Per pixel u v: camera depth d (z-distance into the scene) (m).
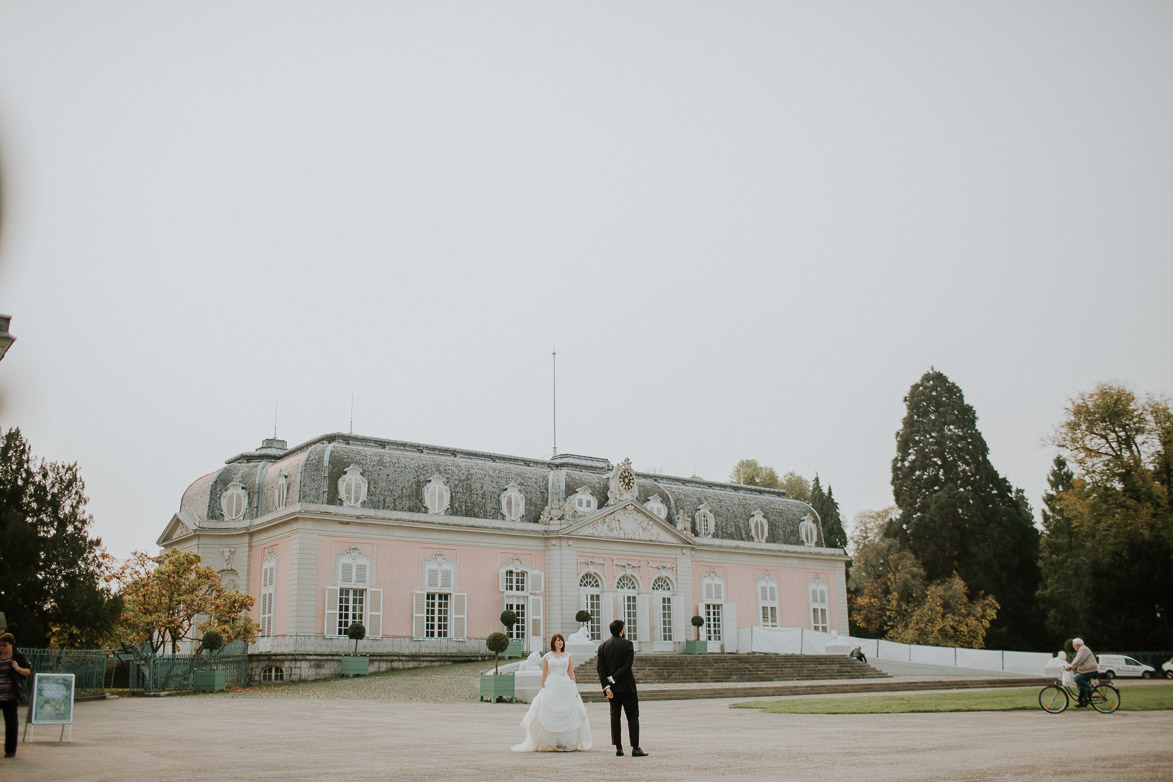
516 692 31.11
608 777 11.54
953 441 74.94
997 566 70.62
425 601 51.44
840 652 48.84
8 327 19.19
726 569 63.84
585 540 56.91
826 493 86.19
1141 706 24.91
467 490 54.59
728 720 22.28
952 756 13.46
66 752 15.12
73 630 36.12
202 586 45.09
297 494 49.28
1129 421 57.06
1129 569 58.41
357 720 23.25
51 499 37.50
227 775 11.92
